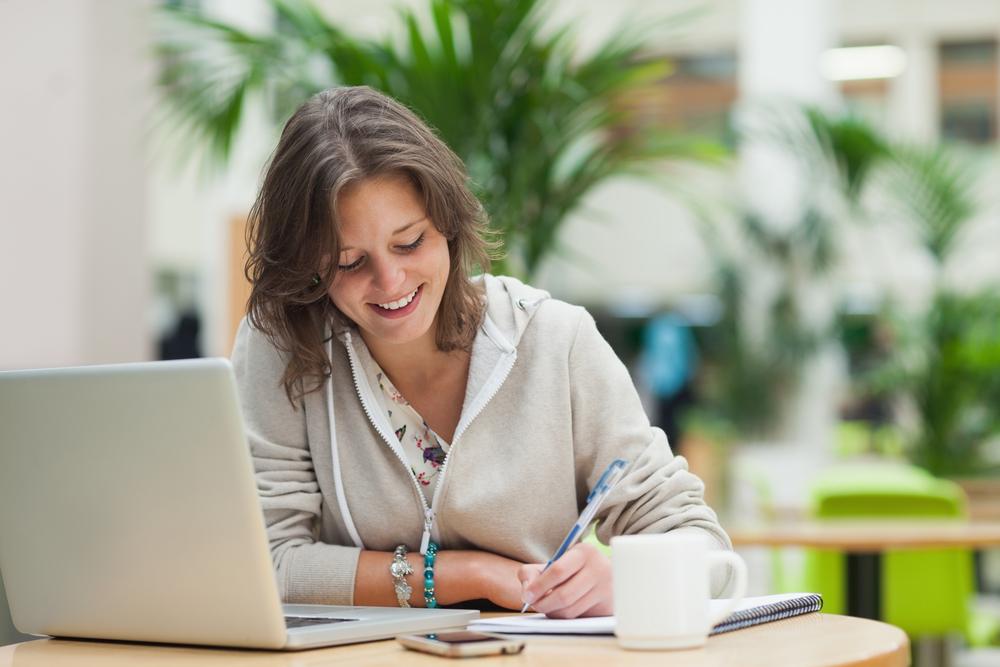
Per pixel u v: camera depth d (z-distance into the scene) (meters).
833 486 3.98
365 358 1.55
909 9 8.60
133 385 1.14
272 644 1.13
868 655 1.05
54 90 3.79
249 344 1.63
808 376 6.96
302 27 3.73
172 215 6.85
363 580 1.45
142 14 3.99
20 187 3.70
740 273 7.10
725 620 1.18
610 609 1.25
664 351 8.58
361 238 1.35
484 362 1.51
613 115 3.73
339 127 1.37
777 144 6.52
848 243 7.67
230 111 3.90
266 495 1.54
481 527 1.50
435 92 3.52
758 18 7.07
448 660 1.07
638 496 1.48
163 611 1.19
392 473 1.54
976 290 6.30
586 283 8.84
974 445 6.02
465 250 1.47
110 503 1.20
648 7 8.84
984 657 3.91
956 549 3.59
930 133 8.58
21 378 1.23
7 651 1.26
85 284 3.87
